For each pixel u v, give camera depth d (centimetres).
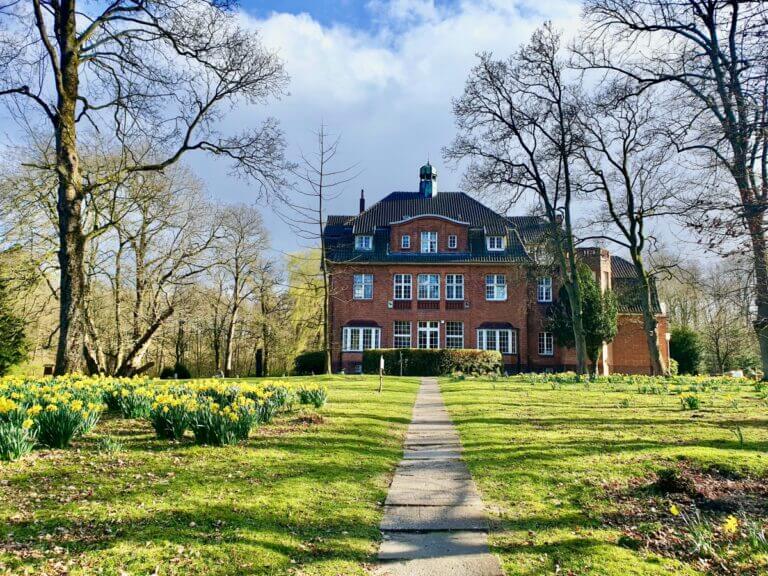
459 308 4378
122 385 1362
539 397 1766
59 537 538
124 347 3212
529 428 1155
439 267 4425
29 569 469
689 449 884
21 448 782
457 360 3628
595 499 693
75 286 1697
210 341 5422
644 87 2319
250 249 4553
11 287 2542
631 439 1002
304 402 1444
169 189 3109
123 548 517
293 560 521
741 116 984
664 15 1892
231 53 2025
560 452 911
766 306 1430
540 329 4372
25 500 634
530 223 4716
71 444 905
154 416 976
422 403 1695
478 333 4334
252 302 5191
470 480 798
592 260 4378
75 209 1711
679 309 5741
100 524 573
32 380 1459
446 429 1217
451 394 1964
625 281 4681
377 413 1385
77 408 906
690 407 1370
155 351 4753
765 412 1320
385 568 519
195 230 3256
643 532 585
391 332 4362
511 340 4325
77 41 1728
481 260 4366
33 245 2559
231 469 788
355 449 956
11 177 2461
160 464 802
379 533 603
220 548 528
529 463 855
